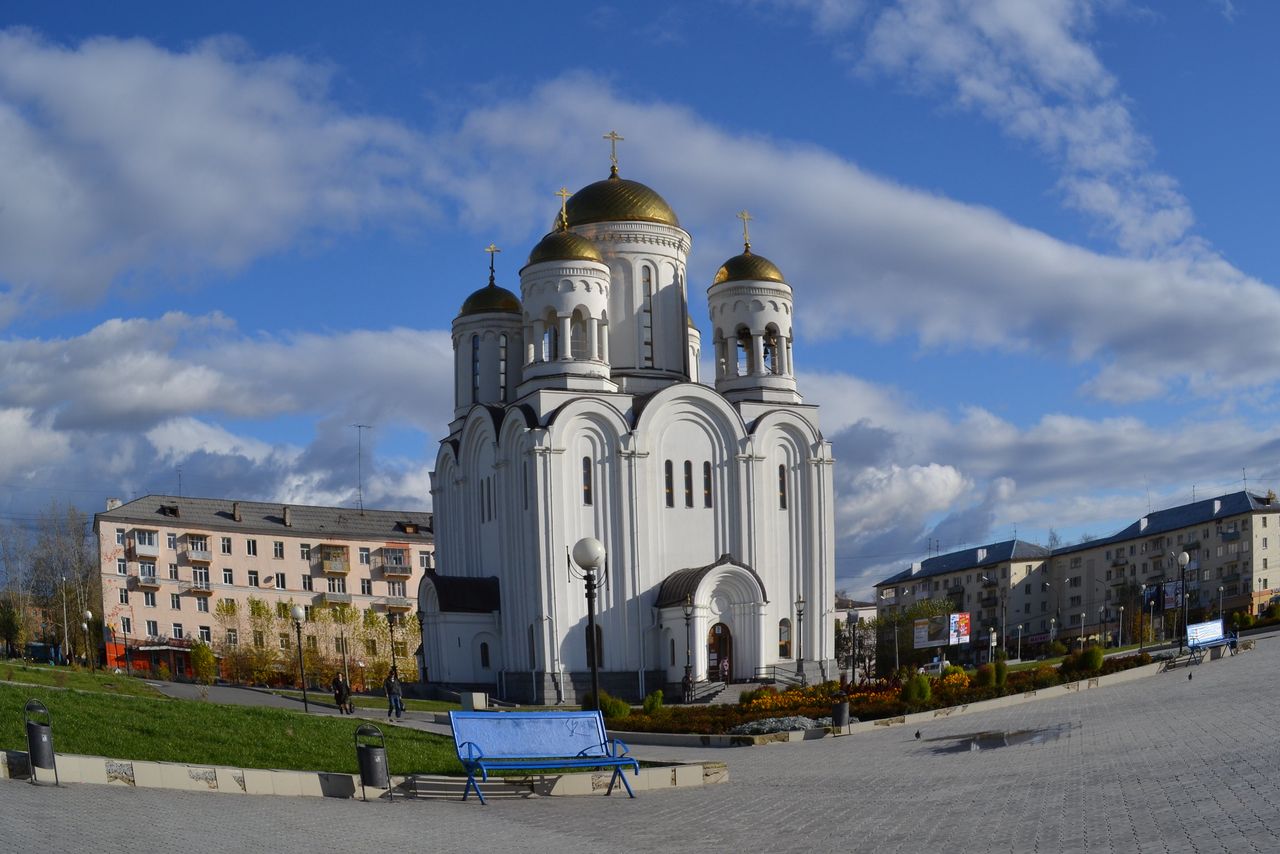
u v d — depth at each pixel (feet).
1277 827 49.47
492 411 231.50
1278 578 392.88
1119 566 445.37
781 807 68.95
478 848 55.52
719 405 229.04
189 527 361.10
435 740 100.32
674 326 244.63
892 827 59.00
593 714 77.87
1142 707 113.80
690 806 70.95
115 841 52.60
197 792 67.77
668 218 246.88
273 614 345.31
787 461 235.61
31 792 62.64
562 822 64.54
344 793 72.08
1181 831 51.37
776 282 241.55
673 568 222.89
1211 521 404.36
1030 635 469.57
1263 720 88.02
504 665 225.15
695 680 209.36
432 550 398.42
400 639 358.84
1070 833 53.57
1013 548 477.77
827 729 123.54
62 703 96.43
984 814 60.70
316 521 386.93
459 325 256.73
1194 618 381.81
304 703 169.07
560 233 232.12
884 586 552.41
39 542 344.90
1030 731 105.09
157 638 349.61
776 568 231.50
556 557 213.46
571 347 230.89
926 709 131.95
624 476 219.61
